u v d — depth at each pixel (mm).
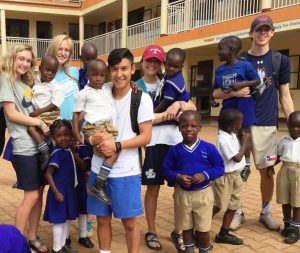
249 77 3980
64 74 3986
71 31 26625
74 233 4223
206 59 18562
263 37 4137
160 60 3867
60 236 3543
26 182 3445
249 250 3828
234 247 3895
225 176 3881
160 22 17000
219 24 13688
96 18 25953
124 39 19859
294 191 4000
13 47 3447
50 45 3963
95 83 3148
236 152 3854
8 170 7562
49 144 3541
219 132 3982
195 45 14828
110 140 2906
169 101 3730
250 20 12508
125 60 2943
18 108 3447
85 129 3031
